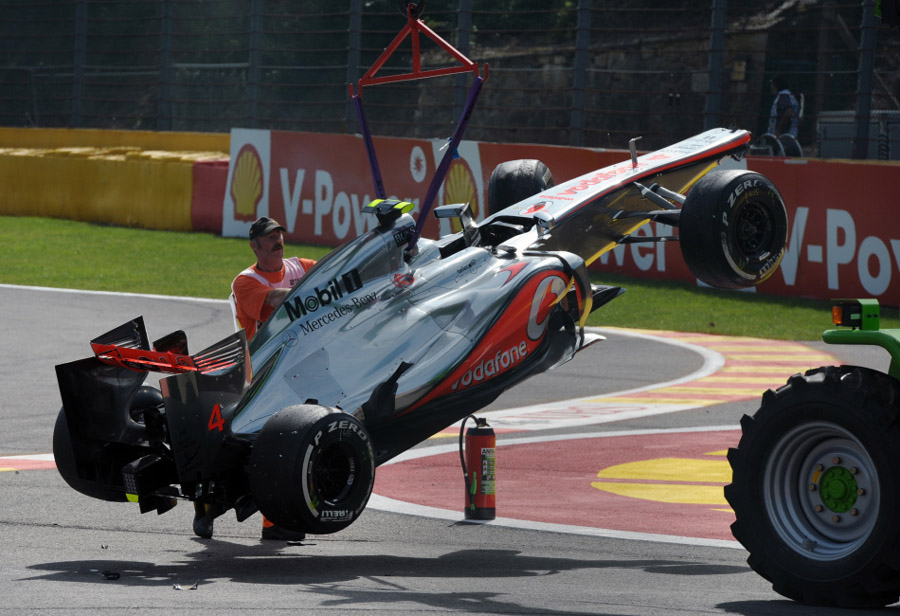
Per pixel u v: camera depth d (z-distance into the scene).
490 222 24.33
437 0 94.56
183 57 102.88
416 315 20.95
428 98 89.44
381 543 21.73
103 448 19.98
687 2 87.56
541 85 92.38
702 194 23.25
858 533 16.14
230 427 18.97
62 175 95.81
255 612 15.12
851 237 60.97
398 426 20.56
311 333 20.47
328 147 79.19
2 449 30.81
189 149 95.12
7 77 110.25
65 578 17.66
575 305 23.44
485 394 21.44
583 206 24.61
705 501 25.77
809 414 16.33
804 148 70.75
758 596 17.20
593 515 24.36
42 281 68.25
